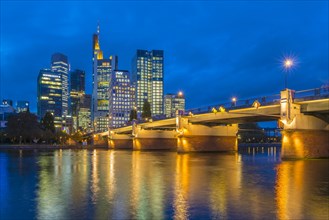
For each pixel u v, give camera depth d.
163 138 138.00
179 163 54.31
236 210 18.38
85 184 28.72
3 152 113.81
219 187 26.62
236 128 97.19
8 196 23.14
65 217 17.25
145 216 17.30
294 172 37.66
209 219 16.61
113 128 186.12
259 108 66.50
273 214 17.41
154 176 34.69
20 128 181.12
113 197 22.42
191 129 91.31
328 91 52.19
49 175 36.22
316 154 56.88
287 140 56.31
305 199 21.39
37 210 18.83
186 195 22.98
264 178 32.44
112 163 55.22
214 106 82.06
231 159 64.81
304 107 56.06
